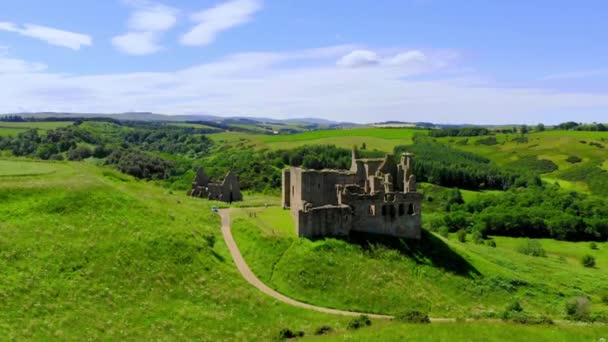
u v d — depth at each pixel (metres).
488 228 181.75
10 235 71.69
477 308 83.38
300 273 81.31
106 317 58.88
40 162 127.06
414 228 102.19
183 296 68.25
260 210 116.44
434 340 49.53
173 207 104.94
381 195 99.75
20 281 61.72
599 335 51.84
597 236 177.50
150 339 56.00
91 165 131.38
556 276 109.44
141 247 77.38
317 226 92.81
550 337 50.91
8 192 84.31
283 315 69.31
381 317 72.75
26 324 53.66
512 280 94.19
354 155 115.44
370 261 89.19
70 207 84.94
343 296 78.19
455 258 97.88
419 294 83.06
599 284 108.44
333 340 52.22
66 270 67.06
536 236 181.00
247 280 78.44
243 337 60.69
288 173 118.12
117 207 89.69
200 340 58.06
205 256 81.06
